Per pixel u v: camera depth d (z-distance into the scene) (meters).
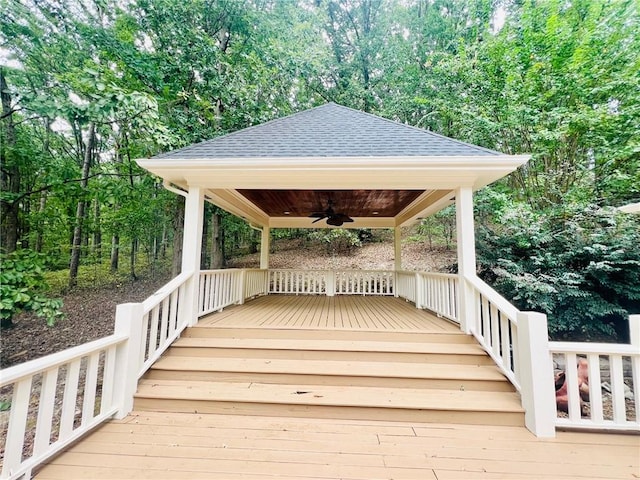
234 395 2.61
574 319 5.39
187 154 3.76
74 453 1.92
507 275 5.55
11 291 4.69
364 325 3.84
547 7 7.43
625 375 4.88
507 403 2.49
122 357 2.49
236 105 8.80
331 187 3.98
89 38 7.14
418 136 4.12
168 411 2.54
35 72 6.27
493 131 7.63
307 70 10.52
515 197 7.31
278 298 7.00
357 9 15.37
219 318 4.18
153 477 1.73
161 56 7.93
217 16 9.39
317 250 13.84
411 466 1.85
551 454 1.98
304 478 1.74
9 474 1.57
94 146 9.55
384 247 13.23
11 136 6.29
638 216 5.21
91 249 11.88
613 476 1.76
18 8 6.07
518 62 7.41
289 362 3.12
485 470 1.81
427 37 12.25
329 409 2.48
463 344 3.39
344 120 4.79
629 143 6.15
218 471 1.78
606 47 6.75
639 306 5.35
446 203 5.03
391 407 2.44
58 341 6.95
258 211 7.06
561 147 6.98
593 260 5.37
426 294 5.29
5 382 1.51
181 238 8.96
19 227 7.26
